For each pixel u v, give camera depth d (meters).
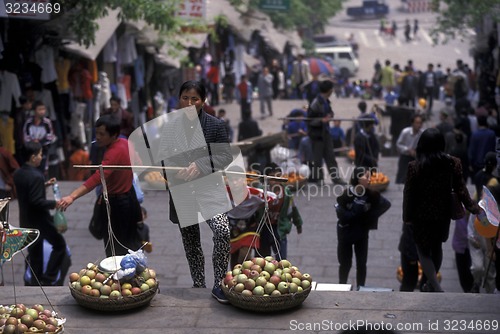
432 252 8.65
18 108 16.19
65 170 18.98
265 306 6.78
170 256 12.56
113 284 6.92
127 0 17.61
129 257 7.00
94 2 16.58
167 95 28.84
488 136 17.00
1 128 15.78
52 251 10.27
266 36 41.53
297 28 51.25
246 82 30.39
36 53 17.52
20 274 11.86
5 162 14.20
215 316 6.88
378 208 10.34
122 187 8.77
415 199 8.39
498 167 8.59
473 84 34.72
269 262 7.05
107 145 8.71
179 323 6.76
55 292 7.50
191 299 7.23
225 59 36.69
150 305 7.12
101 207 8.86
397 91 38.44
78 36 16.86
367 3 80.12
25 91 16.73
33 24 16.47
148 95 26.16
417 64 58.69
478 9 27.19
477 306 6.97
